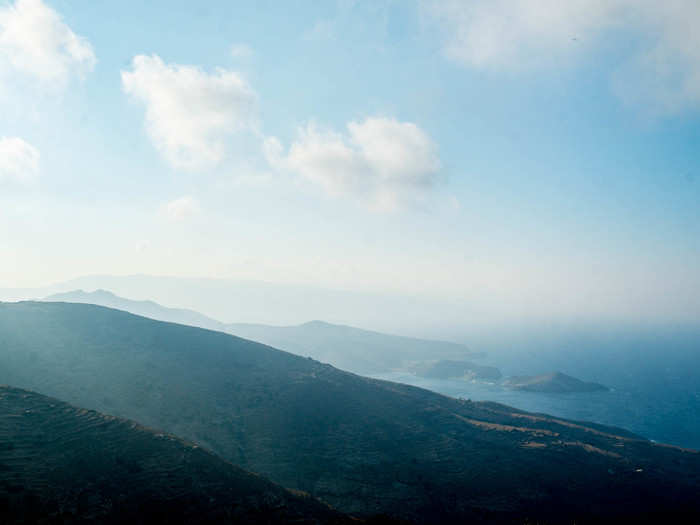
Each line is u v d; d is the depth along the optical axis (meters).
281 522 49.09
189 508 45.94
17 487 40.38
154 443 56.06
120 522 40.97
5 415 53.19
